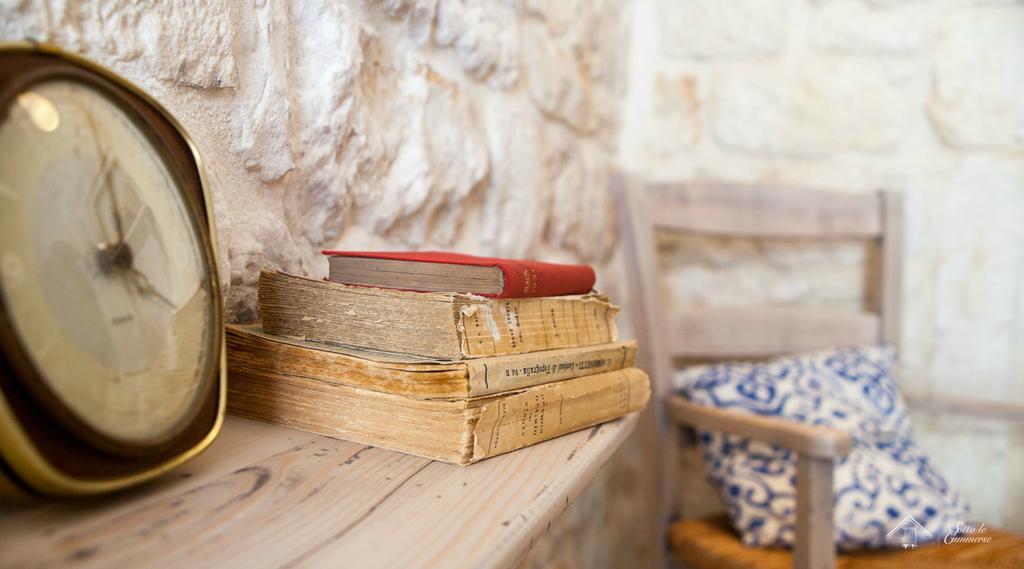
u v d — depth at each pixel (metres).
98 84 0.37
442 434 0.45
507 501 0.39
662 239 1.58
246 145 0.58
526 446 0.50
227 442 0.47
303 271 0.67
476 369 0.45
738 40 1.52
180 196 0.42
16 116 0.32
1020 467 1.45
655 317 1.22
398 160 0.78
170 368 0.38
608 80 1.45
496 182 0.99
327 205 0.68
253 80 0.58
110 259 0.36
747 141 1.53
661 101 1.58
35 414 0.30
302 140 0.64
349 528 0.35
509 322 0.51
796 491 0.91
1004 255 1.42
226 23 0.54
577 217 1.29
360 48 0.69
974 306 1.45
